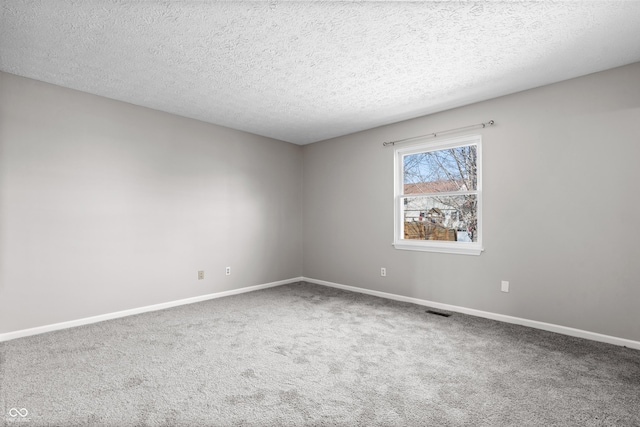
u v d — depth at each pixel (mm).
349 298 4195
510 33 2150
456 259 3605
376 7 1869
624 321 2605
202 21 2010
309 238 5270
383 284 4281
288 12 1914
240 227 4539
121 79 2895
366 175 4492
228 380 2074
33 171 2895
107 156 3338
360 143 4562
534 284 3064
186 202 3971
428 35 2176
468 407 1782
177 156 3891
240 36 2186
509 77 2842
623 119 2619
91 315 3207
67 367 2232
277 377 2117
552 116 2967
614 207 2658
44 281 2941
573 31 2121
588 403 1816
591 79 2766
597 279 2730
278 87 3061
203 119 4066
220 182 4324
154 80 2914
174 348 2570
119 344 2646
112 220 3365
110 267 3342
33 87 2900
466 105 3531
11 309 2770
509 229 3219
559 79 2883
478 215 3447
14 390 1930
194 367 2250
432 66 2633
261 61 2547
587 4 1843
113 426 1612
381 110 3709
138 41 2254
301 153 5375
